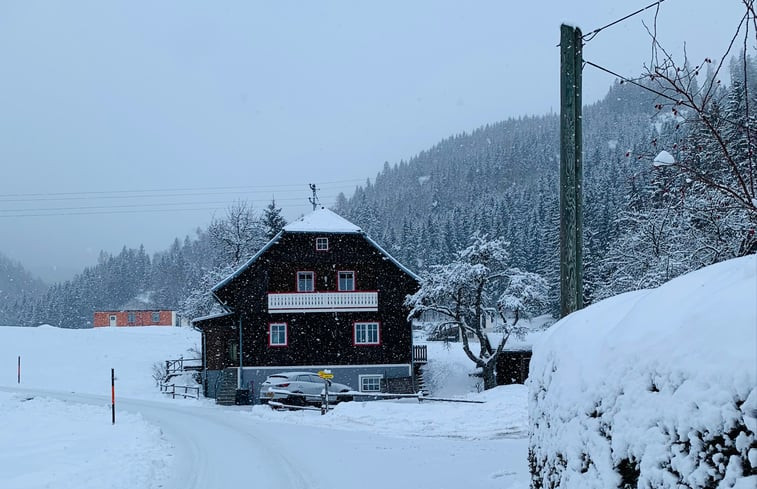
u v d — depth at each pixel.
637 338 4.09
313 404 30.75
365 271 39.53
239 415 26.09
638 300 4.69
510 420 18.31
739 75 6.53
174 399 37.97
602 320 5.05
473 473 10.98
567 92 8.98
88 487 11.57
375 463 12.67
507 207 117.75
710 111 6.02
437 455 13.28
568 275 8.94
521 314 36.81
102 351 53.50
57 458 15.14
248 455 14.96
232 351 40.03
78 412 26.78
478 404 21.31
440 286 35.94
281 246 39.00
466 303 37.53
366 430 19.03
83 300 155.25
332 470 12.28
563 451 5.02
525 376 38.56
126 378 45.88
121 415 25.44
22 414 25.86
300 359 38.47
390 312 39.44
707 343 3.38
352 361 38.75
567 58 8.98
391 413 20.88
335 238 39.44
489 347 37.56
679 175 6.73
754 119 6.13
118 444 17.23
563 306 8.95
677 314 3.84
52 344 54.62
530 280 35.91
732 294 3.46
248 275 38.66
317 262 39.06
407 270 39.12
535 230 91.50
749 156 6.02
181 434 19.48
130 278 171.75
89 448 16.67
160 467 13.63
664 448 3.60
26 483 12.24
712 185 6.16
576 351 5.11
